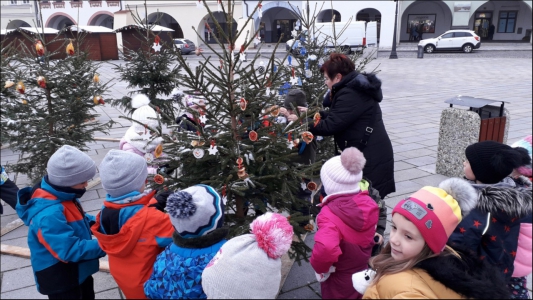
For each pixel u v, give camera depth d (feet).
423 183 17.42
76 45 18.28
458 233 6.05
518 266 6.16
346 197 7.36
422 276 4.96
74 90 16.46
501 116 17.42
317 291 9.98
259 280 5.32
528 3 100.37
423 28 104.94
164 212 7.49
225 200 8.64
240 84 9.07
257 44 10.55
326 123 10.15
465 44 84.28
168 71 20.44
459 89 43.16
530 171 6.73
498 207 5.85
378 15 92.12
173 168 9.70
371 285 5.54
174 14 98.68
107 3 106.83
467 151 6.98
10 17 101.55
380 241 9.27
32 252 7.27
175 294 5.90
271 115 9.42
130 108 21.31
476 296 4.58
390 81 51.21
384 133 10.50
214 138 8.87
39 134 15.92
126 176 6.85
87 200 16.46
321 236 7.15
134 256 6.64
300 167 9.71
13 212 15.16
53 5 107.86
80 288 7.75
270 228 5.38
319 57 17.16
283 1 88.38
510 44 99.04
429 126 28.27
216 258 5.59
